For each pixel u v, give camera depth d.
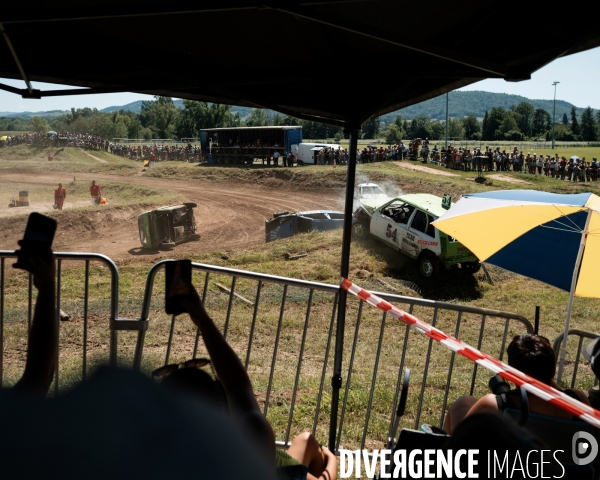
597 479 2.62
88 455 0.71
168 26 3.08
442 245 18.20
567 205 4.01
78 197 51.81
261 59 3.57
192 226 29.47
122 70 3.56
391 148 53.75
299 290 16.36
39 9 2.54
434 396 7.68
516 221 4.24
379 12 3.01
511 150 83.31
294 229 25.66
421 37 3.30
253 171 51.69
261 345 11.52
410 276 19.06
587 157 76.75
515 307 16.50
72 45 3.14
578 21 2.77
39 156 84.19
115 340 3.86
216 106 107.44
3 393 0.78
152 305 13.77
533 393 2.59
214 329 1.79
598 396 3.19
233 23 3.07
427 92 3.88
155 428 0.79
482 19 2.96
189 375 1.26
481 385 8.60
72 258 3.92
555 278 4.32
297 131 55.06
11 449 0.69
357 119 3.90
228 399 1.57
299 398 6.77
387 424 5.98
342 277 4.04
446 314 15.55
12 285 16.97
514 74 2.96
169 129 151.25
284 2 2.49
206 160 61.19
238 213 38.50
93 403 0.77
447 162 50.50
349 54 3.49
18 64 3.21
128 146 80.81
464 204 4.54
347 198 3.99
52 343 1.54
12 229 33.06
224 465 0.83
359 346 11.70
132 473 0.72
